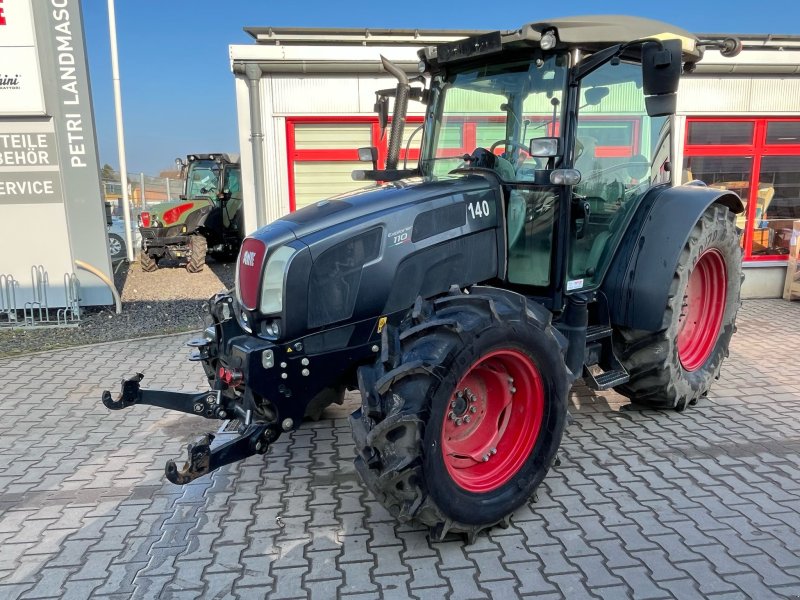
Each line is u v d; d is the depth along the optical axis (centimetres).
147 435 427
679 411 442
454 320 273
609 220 387
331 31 796
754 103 809
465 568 274
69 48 729
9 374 559
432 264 321
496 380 307
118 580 271
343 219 302
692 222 387
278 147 793
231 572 276
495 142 372
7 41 716
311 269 289
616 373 394
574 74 334
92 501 339
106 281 794
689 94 795
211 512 327
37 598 261
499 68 364
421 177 381
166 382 533
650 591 256
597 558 279
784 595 252
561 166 340
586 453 381
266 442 296
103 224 778
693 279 457
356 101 789
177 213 1187
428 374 262
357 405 471
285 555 287
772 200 838
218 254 1359
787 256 844
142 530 311
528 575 268
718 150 818
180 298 917
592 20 335
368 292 303
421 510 268
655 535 295
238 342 302
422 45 802
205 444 274
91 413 467
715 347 461
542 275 359
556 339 311
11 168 739
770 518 308
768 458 371
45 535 307
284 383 294
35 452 402
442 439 270
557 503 325
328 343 302
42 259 761
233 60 751
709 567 270
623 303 387
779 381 505
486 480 297
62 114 741
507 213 358
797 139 830
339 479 360
